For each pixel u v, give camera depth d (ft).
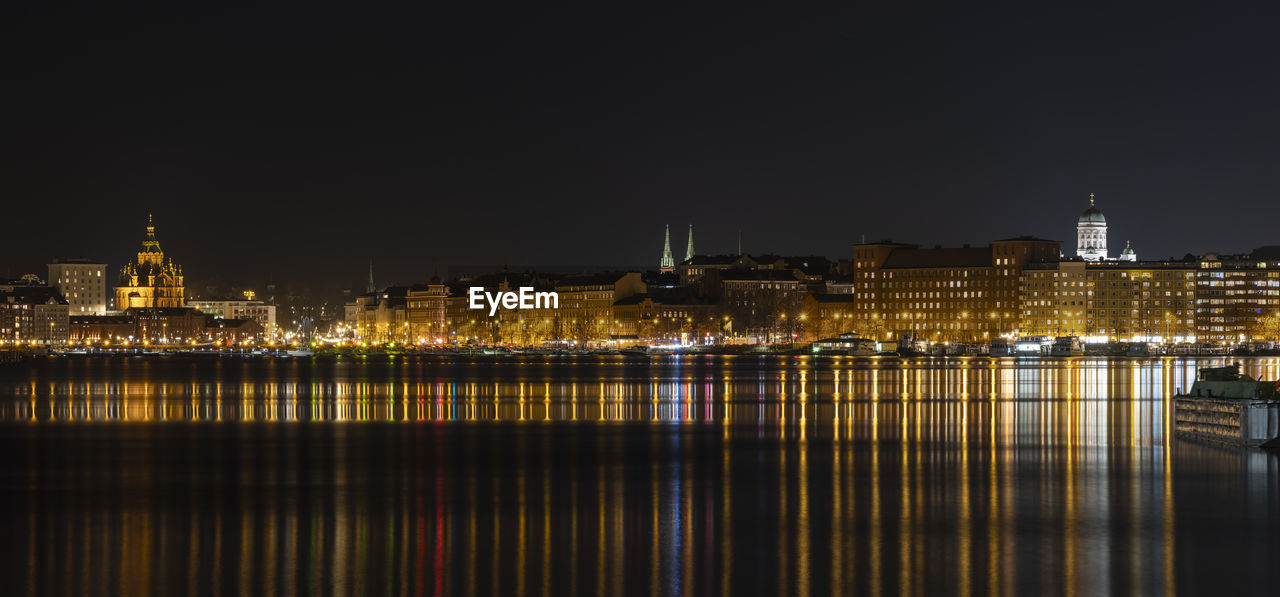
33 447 350.84
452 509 244.83
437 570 193.36
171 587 183.62
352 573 191.62
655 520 232.53
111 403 535.60
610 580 187.83
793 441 360.89
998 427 399.44
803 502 251.39
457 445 354.33
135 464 312.71
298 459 322.14
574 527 226.17
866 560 200.34
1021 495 258.37
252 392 625.00
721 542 213.25
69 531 223.92
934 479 281.33
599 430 398.42
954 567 195.83
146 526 228.22
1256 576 190.70
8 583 185.88
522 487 272.51
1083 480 278.46
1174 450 333.01
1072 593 181.27
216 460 320.09
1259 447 336.29
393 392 621.31
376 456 328.70
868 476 286.66
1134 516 235.20
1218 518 232.94
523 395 586.45
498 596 178.81
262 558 201.46
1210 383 367.86
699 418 441.27
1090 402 515.91
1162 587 184.65
